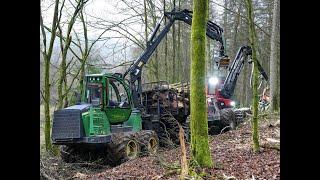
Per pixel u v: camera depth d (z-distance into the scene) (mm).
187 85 13953
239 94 30094
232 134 10805
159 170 6941
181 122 13500
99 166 10086
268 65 25000
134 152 10164
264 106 16922
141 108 12352
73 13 13859
